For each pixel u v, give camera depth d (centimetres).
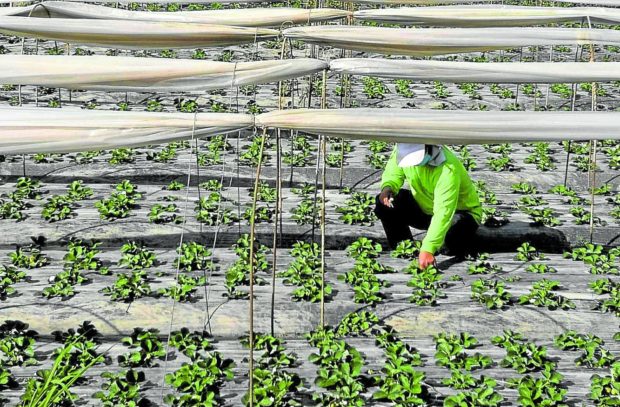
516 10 904
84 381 609
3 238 859
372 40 741
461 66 607
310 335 678
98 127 523
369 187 1057
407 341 682
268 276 784
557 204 1011
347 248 852
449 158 754
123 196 954
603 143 1252
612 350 670
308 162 1124
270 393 584
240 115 531
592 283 771
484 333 696
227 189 1014
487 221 923
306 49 1719
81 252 816
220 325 694
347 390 585
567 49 1888
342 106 1389
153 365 632
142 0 1091
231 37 758
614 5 1061
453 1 1166
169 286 756
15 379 607
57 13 891
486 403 574
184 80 578
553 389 591
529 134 527
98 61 573
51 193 997
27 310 706
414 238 891
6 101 1343
